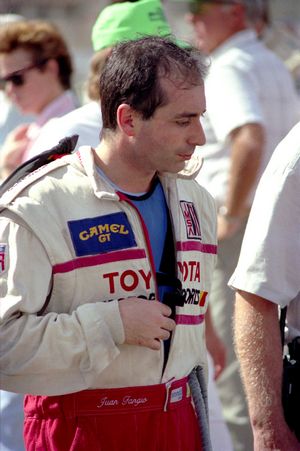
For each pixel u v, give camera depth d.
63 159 7.58
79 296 7.32
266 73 13.52
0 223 7.32
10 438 10.48
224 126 13.27
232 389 13.06
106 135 7.54
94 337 7.11
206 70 7.48
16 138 13.25
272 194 7.57
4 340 7.21
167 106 7.21
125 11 10.51
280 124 13.64
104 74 7.46
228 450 10.27
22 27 12.55
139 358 7.43
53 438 7.49
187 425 7.80
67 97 12.71
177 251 7.69
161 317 7.27
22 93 12.62
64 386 7.25
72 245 7.29
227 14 13.55
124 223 7.44
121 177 7.53
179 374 7.68
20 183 7.43
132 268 7.41
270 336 7.59
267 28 15.65
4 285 7.22
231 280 7.82
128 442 7.45
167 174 7.74
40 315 7.35
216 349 11.26
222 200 13.35
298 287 7.63
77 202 7.38
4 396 10.48
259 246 7.59
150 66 7.22
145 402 7.50
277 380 7.57
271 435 7.51
